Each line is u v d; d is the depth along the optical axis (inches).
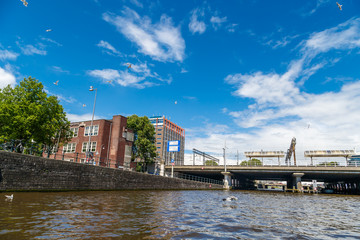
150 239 215.5
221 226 298.5
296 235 262.4
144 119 2400.3
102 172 944.3
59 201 471.5
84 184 860.0
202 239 226.4
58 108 1245.7
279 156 2532.0
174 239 220.5
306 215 462.9
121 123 1894.7
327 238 255.1
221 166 2486.5
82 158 1811.0
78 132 1947.6
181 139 7485.2
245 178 3607.3
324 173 2138.3
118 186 1026.1
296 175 2222.0
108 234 223.9
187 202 635.5
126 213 362.3
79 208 386.0
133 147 2306.8
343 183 3058.6
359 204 872.3
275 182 6309.1
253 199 941.8
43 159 716.7
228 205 608.4
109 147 1840.6
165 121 6387.8
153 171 2415.1
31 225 240.8
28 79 1172.5
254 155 2603.3
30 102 1128.2
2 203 394.0
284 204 735.7
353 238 259.3
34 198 504.4
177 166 2613.2
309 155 2346.2
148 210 415.2
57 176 756.6
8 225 235.6
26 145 1087.0
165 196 832.9
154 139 2454.5
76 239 200.5
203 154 3061.0
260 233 265.6
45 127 1160.2
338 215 486.6
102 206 430.6
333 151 2282.2
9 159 622.2
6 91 1119.6
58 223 258.2
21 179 649.6
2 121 1024.9
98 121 1852.9
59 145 1509.6
